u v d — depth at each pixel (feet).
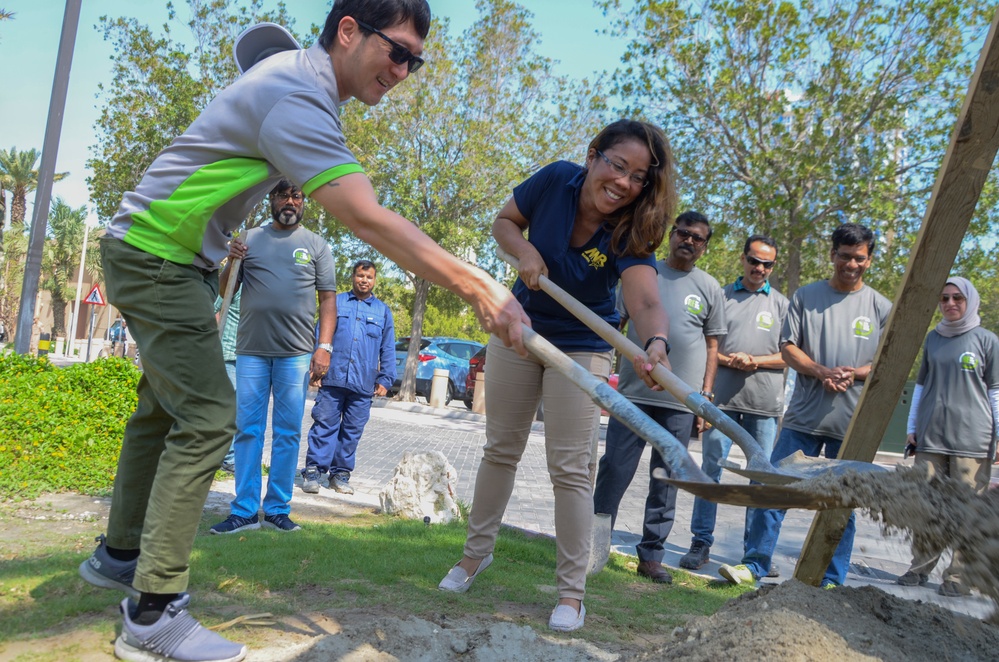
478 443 44.29
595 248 11.73
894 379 9.52
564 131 70.38
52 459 19.35
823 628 8.17
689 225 17.44
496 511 12.22
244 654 8.61
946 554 8.37
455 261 8.33
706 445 18.72
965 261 55.77
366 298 23.70
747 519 18.03
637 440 16.06
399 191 68.03
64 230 154.61
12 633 8.75
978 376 18.34
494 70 69.26
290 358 15.97
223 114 8.53
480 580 12.84
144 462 9.65
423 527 16.79
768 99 54.44
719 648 8.13
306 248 16.43
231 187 8.55
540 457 41.50
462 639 9.33
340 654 8.67
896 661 7.87
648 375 10.89
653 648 9.15
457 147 69.51
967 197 8.80
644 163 10.95
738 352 18.66
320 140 8.20
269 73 8.54
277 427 15.98
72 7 35.91
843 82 52.06
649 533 15.76
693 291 17.47
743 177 55.72
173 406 8.68
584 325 11.79
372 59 8.77
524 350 8.72
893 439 57.67
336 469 23.26
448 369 73.36
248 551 13.05
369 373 23.03
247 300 15.87
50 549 12.42
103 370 24.88
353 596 11.06
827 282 17.88
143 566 8.45
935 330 19.12
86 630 9.00
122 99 74.54
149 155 75.46
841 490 8.40
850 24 52.01
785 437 17.74
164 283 8.57
